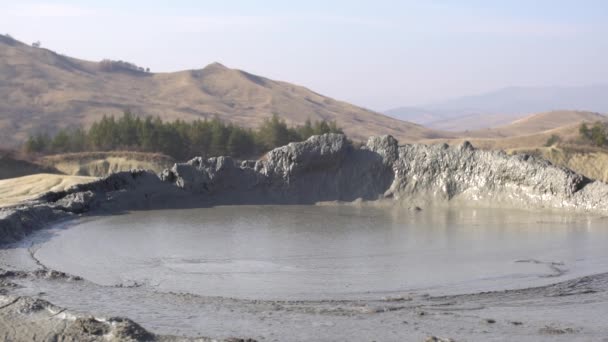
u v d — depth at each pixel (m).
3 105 199.25
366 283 26.22
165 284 25.95
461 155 55.66
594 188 49.44
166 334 17.62
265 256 32.25
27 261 30.23
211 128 98.56
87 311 20.20
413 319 19.78
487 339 17.47
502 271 28.47
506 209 51.28
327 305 22.17
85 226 42.41
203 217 47.84
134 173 55.88
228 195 57.19
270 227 42.75
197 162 57.59
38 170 79.44
